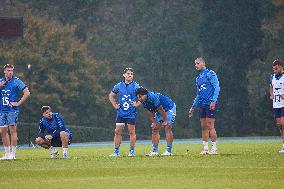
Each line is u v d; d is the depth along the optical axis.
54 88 186.50
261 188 33.50
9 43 186.25
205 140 62.62
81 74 193.12
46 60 186.25
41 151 88.38
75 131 175.38
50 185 35.91
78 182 36.94
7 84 61.66
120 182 36.62
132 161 50.59
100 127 192.62
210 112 61.97
